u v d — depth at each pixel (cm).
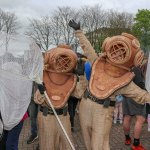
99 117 206
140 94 206
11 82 173
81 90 217
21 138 345
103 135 207
